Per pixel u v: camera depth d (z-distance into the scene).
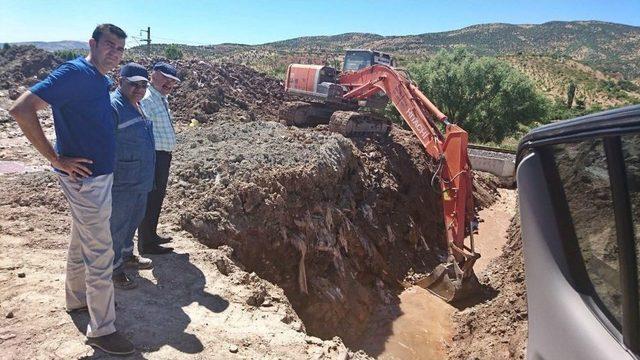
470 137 34.81
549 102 37.16
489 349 7.82
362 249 11.07
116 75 21.36
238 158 9.61
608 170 1.58
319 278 9.35
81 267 4.25
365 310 9.97
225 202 7.97
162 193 6.20
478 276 12.42
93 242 3.76
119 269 5.22
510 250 12.59
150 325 4.64
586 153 1.69
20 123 3.37
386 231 12.79
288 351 4.68
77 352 3.91
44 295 4.76
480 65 34.22
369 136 16.11
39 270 5.32
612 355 1.52
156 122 5.89
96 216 3.71
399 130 19.75
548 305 1.80
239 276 6.16
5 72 21.19
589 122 1.65
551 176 1.90
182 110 20.14
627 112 1.50
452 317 10.17
